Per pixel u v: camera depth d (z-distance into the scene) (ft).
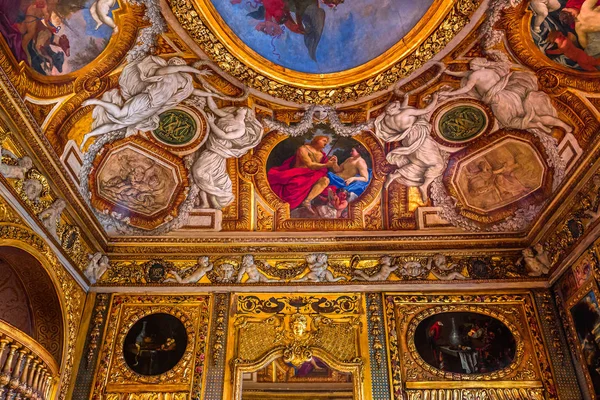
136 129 38.32
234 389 36.11
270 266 41.68
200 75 37.06
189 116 39.19
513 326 38.58
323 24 35.76
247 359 37.45
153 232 42.04
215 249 42.11
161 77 36.09
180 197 41.88
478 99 38.32
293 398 55.57
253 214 42.70
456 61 36.29
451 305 39.75
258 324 39.14
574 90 34.04
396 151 40.98
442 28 34.06
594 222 34.42
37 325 35.65
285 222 42.73
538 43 33.60
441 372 36.83
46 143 31.04
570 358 36.86
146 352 37.70
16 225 29.73
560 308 38.60
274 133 41.01
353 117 40.06
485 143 40.22
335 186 42.86
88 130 35.68
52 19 28.99
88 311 39.17
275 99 38.91
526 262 40.81
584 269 35.55
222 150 40.63
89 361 37.04
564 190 36.60
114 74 34.55
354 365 37.27
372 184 42.68
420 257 41.83
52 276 34.09
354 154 42.06
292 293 40.57
